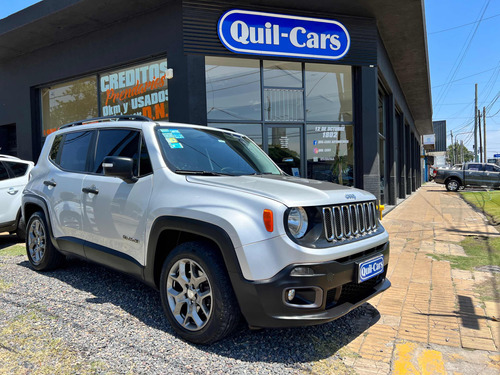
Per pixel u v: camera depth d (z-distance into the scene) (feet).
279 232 8.45
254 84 28.43
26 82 35.32
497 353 9.62
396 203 45.01
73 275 14.98
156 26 27.27
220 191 9.50
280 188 9.69
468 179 71.15
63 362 8.57
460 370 8.84
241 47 26.78
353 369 8.78
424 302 13.16
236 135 14.69
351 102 30.83
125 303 12.11
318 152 30.12
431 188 92.73
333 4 27.55
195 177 10.45
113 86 30.91
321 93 30.17
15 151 38.68
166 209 9.96
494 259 19.01
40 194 14.92
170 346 9.45
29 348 9.18
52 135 16.14
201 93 26.35
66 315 11.09
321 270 8.51
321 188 10.23
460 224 30.35
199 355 9.07
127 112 30.25
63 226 13.74
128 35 28.68
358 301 9.71
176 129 12.41
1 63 37.09
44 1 28.25
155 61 28.58
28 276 14.87
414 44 35.32
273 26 27.37
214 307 8.96
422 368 8.90
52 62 33.37
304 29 28.07
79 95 33.06
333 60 29.01
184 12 25.94
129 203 11.13
